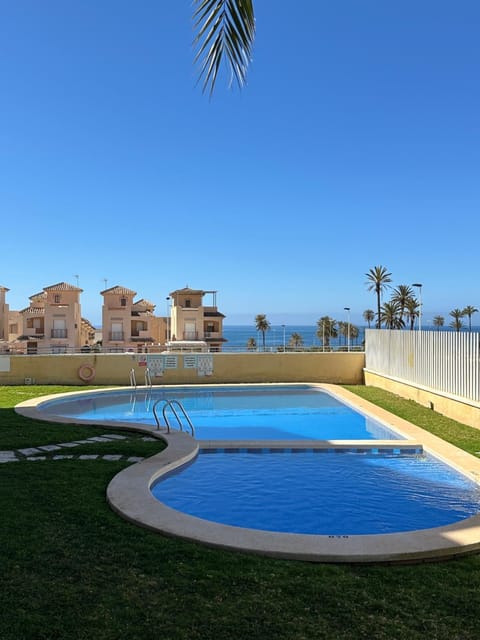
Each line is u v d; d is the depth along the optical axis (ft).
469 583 17.04
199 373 83.25
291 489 31.58
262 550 19.12
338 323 349.61
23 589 15.76
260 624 14.16
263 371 84.58
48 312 161.17
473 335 48.65
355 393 71.05
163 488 31.22
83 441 38.65
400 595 16.06
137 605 15.02
